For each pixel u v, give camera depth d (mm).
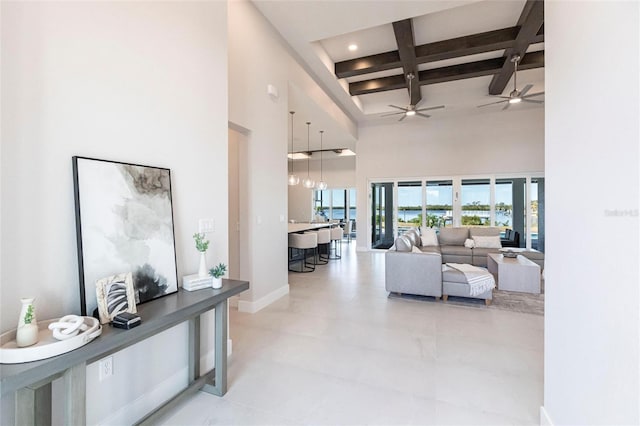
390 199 8664
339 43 4840
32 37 1287
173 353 2020
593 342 1209
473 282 3906
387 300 4133
